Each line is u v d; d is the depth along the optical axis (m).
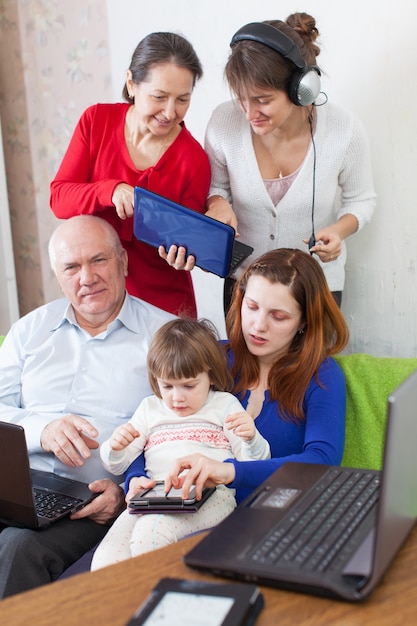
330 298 1.66
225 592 0.88
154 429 1.62
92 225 1.79
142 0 2.45
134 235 1.92
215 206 1.95
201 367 1.58
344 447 1.69
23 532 1.52
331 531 1.01
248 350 1.69
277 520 1.05
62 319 1.84
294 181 1.91
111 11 2.58
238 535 1.01
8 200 3.21
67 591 0.94
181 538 1.41
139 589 0.94
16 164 3.13
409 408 0.91
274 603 0.90
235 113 1.97
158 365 1.58
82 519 1.63
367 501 1.09
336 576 0.91
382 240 2.02
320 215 1.96
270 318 1.60
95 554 1.46
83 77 2.76
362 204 1.95
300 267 1.62
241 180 1.98
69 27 2.74
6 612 0.90
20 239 3.22
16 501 1.49
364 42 1.93
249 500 1.12
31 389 1.85
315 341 1.62
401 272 1.99
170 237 1.82
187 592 0.89
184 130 2.02
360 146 1.90
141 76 1.85
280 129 1.88
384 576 0.95
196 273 2.46
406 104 1.88
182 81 1.84
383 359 1.71
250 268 1.66
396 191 1.96
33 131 3.02
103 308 1.79
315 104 1.86
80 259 1.75
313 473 1.20
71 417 1.71
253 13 2.15
